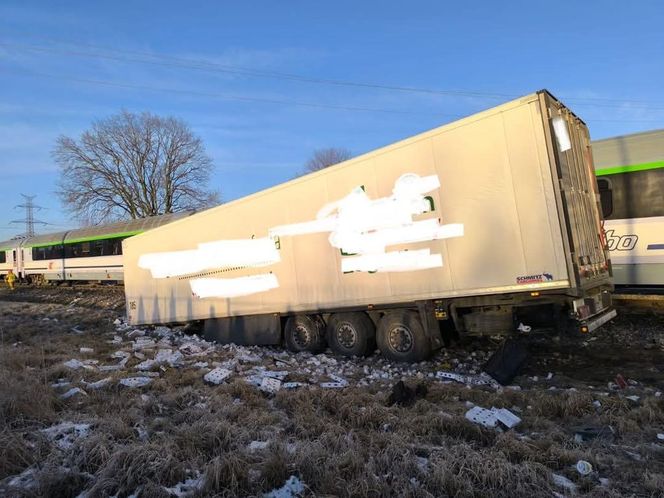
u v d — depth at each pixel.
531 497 3.48
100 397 6.09
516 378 7.21
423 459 4.14
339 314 9.61
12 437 4.28
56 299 27.78
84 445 4.21
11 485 3.71
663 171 9.48
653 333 9.20
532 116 6.84
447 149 7.71
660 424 4.93
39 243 35.88
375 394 6.36
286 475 3.82
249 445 4.45
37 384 6.01
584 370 7.53
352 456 4.00
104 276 29.03
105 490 3.62
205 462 4.11
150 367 8.30
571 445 4.43
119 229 28.05
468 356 8.75
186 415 5.29
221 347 11.16
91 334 14.00
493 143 7.20
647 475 3.76
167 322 13.80
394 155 8.41
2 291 35.81
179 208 48.69
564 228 6.62
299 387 6.68
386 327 8.82
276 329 10.80
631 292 9.69
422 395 6.21
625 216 9.84
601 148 10.28
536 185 6.81
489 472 3.68
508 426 4.87
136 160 46.81
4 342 11.53
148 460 3.91
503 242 7.13
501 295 7.42
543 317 7.39
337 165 9.30
